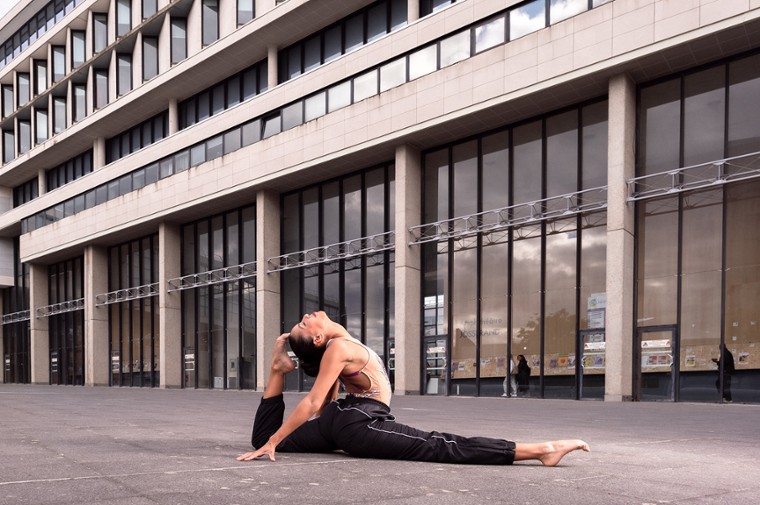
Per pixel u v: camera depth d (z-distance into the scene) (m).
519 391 20.08
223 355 31.08
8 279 50.41
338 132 24.12
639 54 16.83
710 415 10.91
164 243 33.38
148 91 33.38
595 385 18.47
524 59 19.09
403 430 4.16
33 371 45.12
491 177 21.55
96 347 38.53
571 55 18.09
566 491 3.20
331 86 25.05
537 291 20.08
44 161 44.53
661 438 6.42
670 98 17.91
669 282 17.38
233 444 5.37
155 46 35.06
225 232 31.70
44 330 45.66
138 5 35.81
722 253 16.56
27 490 3.12
